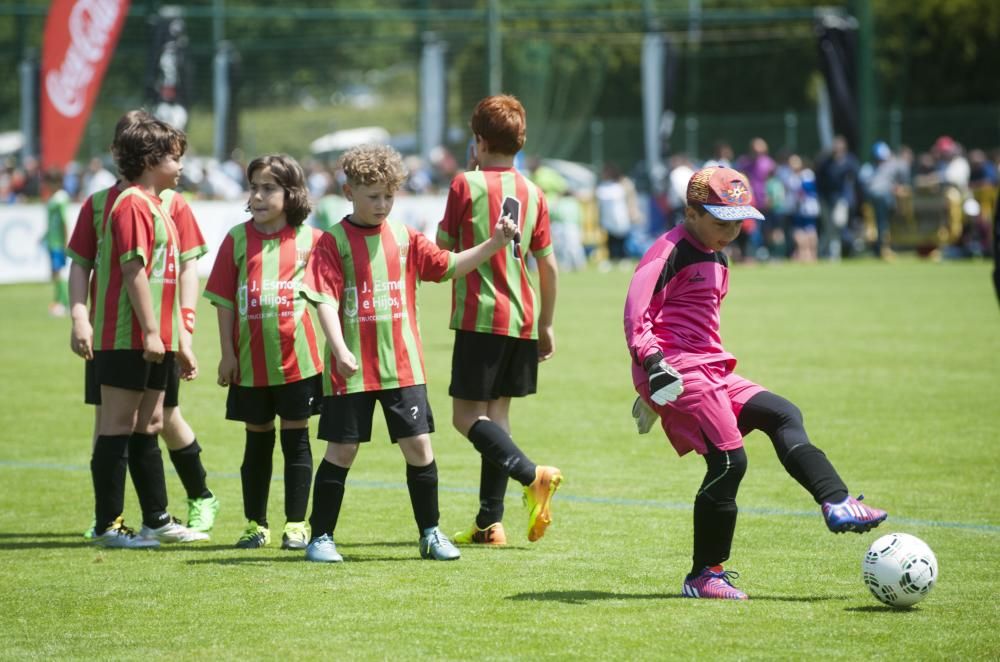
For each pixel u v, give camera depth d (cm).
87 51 7344
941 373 3309
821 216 8388
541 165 8906
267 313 1694
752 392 1370
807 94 11775
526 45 9906
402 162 1573
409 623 1287
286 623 1294
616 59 11125
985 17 11475
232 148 9150
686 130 9756
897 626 1259
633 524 1803
